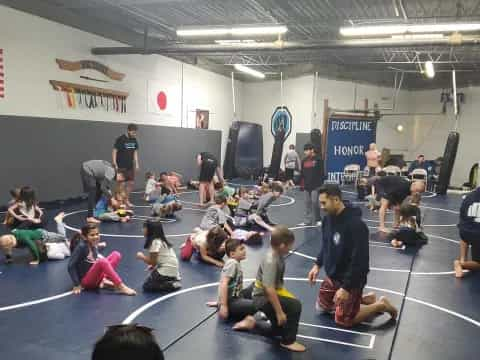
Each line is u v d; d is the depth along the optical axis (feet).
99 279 14.96
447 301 15.17
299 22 36.29
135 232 24.21
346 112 56.80
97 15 35.88
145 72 42.52
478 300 15.34
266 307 11.57
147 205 33.45
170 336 11.71
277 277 11.44
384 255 21.30
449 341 12.02
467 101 57.82
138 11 34.12
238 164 55.77
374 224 29.27
